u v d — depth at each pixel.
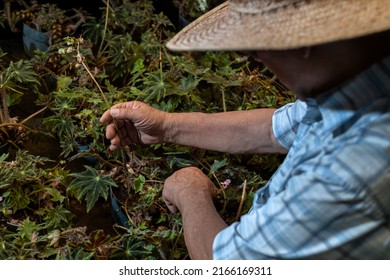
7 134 1.72
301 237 0.93
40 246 1.44
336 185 0.86
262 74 2.01
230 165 1.66
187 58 1.95
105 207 1.64
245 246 1.00
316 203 0.89
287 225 0.93
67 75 1.95
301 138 1.08
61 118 1.75
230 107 1.89
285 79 0.95
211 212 1.26
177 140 1.55
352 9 0.85
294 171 0.94
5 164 1.55
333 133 0.93
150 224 1.54
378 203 0.86
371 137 0.86
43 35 2.05
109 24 2.11
